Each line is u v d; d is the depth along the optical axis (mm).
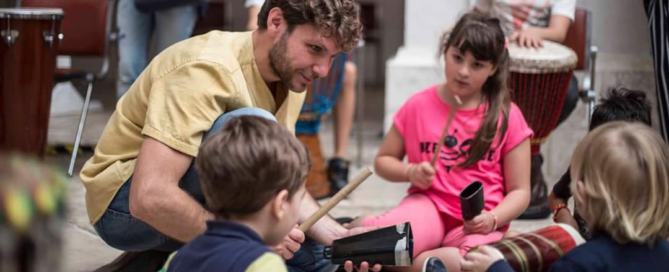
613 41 3898
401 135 2654
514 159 2473
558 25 3250
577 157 1572
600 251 1512
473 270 1584
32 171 736
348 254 1959
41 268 727
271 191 1419
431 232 2381
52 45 3184
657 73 3023
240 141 1421
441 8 4016
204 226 1851
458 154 2492
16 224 711
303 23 1874
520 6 3357
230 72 1924
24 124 3156
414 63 3996
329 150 4414
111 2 3812
